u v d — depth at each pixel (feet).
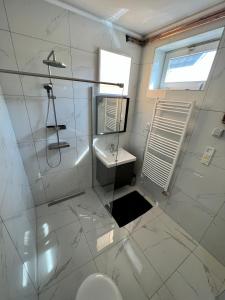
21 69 4.33
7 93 4.39
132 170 7.83
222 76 4.13
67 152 6.39
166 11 4.40
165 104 5.78
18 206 3.65
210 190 4.91
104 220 6.18
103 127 6.77
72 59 5.00
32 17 4.00
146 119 7.03
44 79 4.74
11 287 2.37
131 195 7.77
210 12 4.12
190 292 4.12
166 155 6.06
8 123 4.28
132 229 5.89
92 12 4.67
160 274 4.48
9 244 2.59
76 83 5.39
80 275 4.28
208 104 4.56
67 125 5.86
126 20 5.04
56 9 4.20
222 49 4.04
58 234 5.46
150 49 6.09
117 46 5.72
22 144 5.22
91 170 7.56
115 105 6.72
